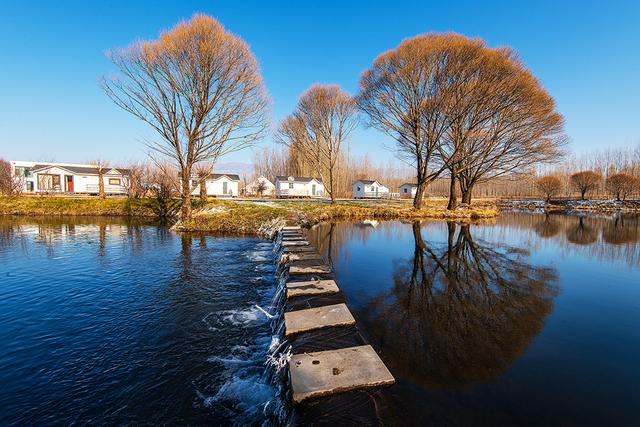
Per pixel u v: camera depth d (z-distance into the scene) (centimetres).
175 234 1361
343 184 5469
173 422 285
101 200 2192
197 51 1364
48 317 511
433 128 1934
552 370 331
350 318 417
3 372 359
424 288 631
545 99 1956
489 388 296
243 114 1581
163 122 1429
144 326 482
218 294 629
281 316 461
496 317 483
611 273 770
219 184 3950
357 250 1020
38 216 2022
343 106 2405
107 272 776
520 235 1423
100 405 308
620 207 3566
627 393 291
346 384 273
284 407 273
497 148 2100
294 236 1101
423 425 242
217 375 356
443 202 3319
